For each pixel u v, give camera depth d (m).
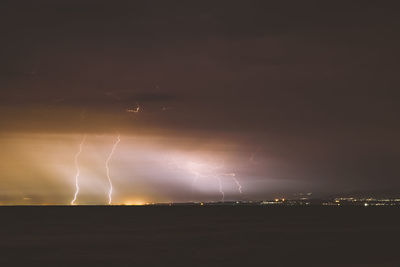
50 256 52.75
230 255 53.81
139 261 49.31
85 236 77.75
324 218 145.25
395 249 58.72
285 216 164.00
